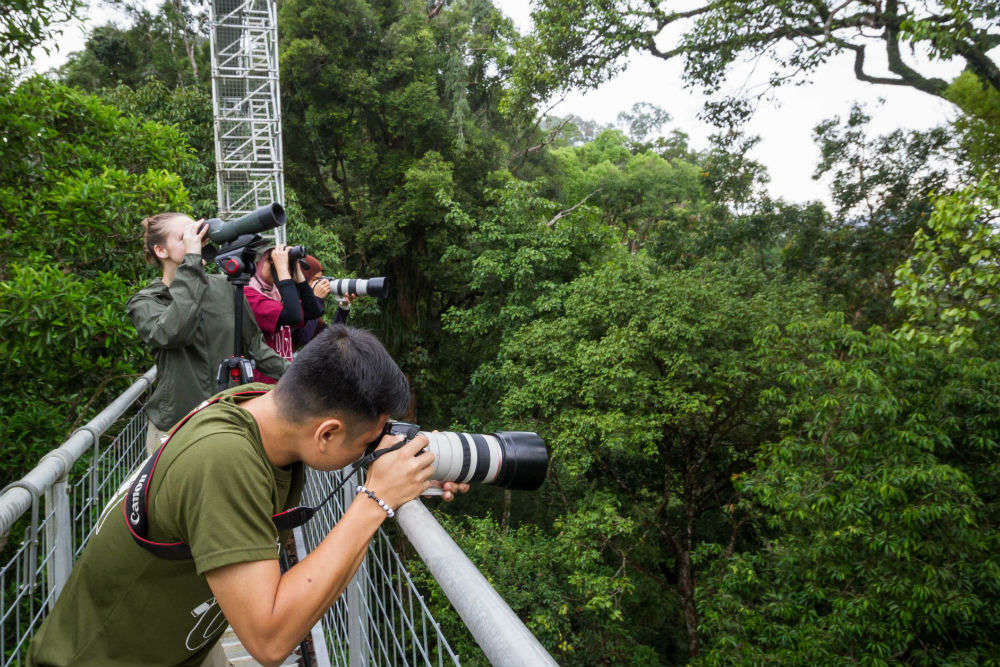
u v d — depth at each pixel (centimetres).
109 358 468
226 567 90
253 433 99
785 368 888
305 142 1877
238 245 198
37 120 541
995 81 1071
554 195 2322
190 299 204
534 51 1443
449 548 99
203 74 2028
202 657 120
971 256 621
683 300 1148
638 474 1377
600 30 1365
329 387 96
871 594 724
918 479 686
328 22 1723
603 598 1006
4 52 522
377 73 1827
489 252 1548
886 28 1245
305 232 1422
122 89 1483
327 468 105
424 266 1942
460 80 1891
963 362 791
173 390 212
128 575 102
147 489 98
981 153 1209
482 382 1519
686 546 1357
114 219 503
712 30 1270
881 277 1570
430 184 1709
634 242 2762
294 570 94
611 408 1162
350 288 296
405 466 103
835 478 764
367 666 167
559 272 1567
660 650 1380
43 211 489
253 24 1289
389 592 145
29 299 405
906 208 1462
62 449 192
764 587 872
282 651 91
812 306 1173
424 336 2022
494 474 124
